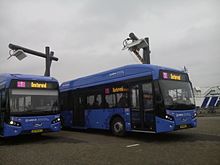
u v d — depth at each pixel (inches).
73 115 679.1
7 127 460.8
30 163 317.4
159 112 440.5
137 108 484.7
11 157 356.8
